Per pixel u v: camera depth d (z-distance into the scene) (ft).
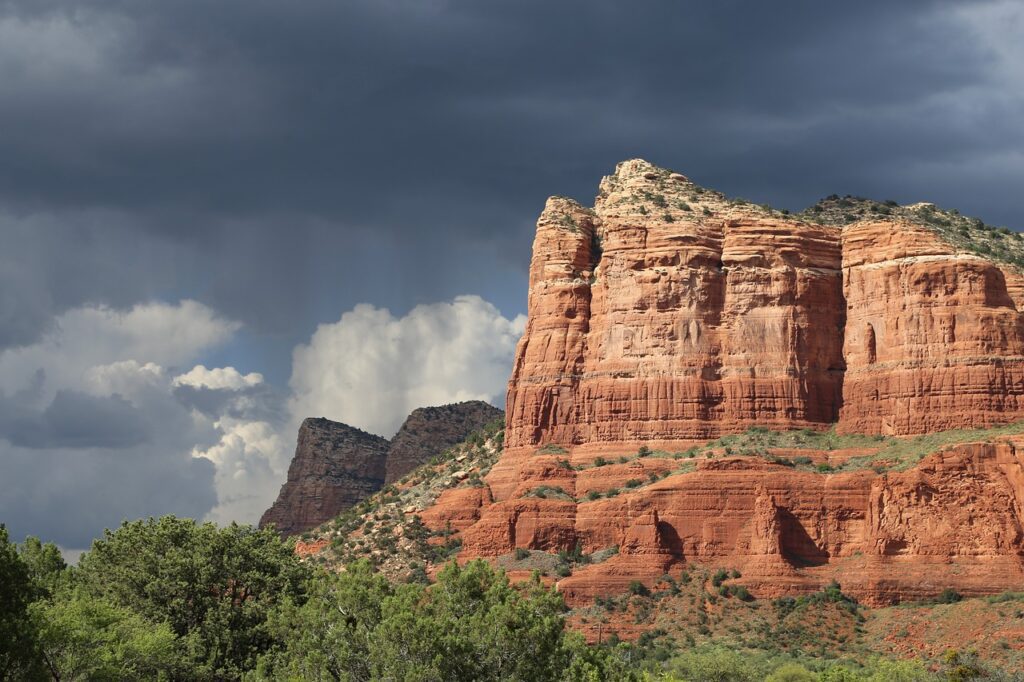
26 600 488.44
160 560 592.60
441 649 492.54
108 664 507.30
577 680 501.97
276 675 520.01
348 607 529.45
